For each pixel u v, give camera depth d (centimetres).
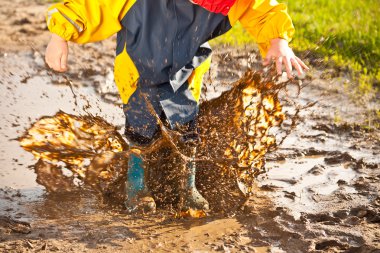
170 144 546
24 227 519
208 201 566
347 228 520
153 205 550
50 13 534
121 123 746
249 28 552
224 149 571
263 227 522
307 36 1103
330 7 1336
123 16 536
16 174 624
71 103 822
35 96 845
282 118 589
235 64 950
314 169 641
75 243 496
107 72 959
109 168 569
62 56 538
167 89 542
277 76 558
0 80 905
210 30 530
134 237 508
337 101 841
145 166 559
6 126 738
